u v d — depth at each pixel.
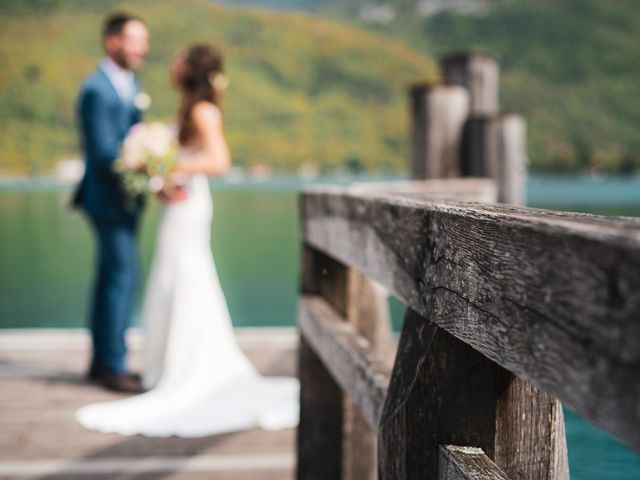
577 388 0.58
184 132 3.97
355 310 2.15
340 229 1.62
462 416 1.03
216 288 3.97
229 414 3.58
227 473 2.91
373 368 1.40
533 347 0.66
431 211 0.99
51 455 3.09
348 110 128.75
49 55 106.69
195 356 3.84
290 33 138.50
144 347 4.02
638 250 0.50
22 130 90.69
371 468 2.12
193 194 3.93
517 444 1.03
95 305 4.10
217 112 3.97
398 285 1.15
